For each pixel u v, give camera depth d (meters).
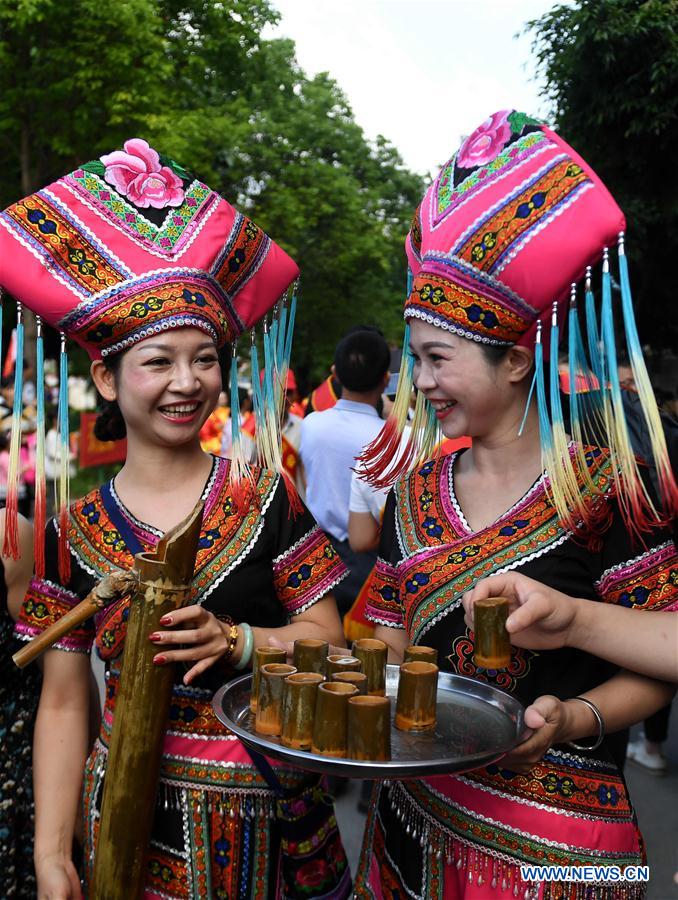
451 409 1.50
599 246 1.36
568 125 8.66
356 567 3.18
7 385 7.39
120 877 1.42
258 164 17.20
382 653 1.48
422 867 1.50
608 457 1.46
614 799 1.46
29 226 1.53
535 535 1.45
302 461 3.46
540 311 1.42
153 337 1.52
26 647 1.41
